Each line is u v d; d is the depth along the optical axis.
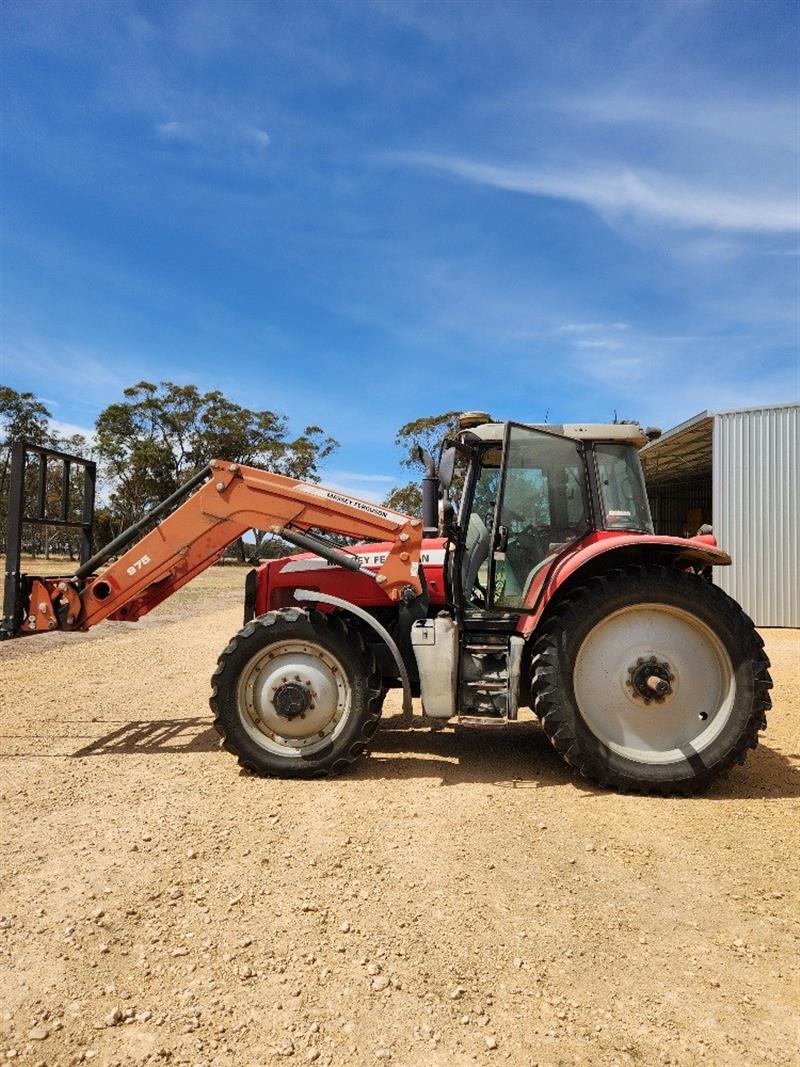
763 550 11.95
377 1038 1.90
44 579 4.58
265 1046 1.87
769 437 11.95
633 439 4.39
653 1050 1.86
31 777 4.05
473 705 4.08
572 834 3.24
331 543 5.09
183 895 2.66
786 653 9.17
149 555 4.52
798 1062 1.82
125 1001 2.04
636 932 2.44
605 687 3.93
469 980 2.16
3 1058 1.81
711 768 3.73
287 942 2.35
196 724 5.30
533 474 4.39
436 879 2.80
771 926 2.48
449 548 4.50
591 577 3.97
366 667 4.06
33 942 2.34
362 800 3.67
